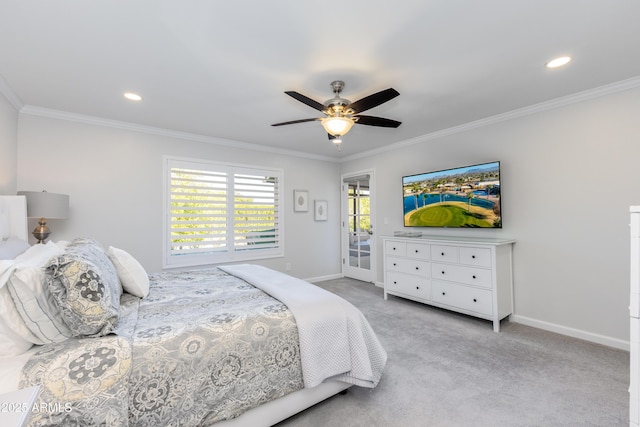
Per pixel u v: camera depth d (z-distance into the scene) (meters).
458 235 3.68
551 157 2.89
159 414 1.22
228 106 2.90
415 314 3.42
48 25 1.67
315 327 1.68
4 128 2.54
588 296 2.67
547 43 1.89
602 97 2.58
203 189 4.03
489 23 1.69
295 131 3.75
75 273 1.27
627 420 1.62
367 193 5.10
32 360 1.13
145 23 1.67
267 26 1.70
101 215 3.29
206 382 1.34
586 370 2.14
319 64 2.13
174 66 2.14
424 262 3.57
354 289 4.61
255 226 4.50
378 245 4.82
